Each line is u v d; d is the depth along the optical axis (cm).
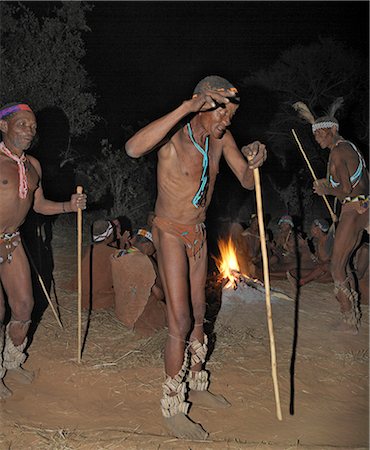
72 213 1051
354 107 1412
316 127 539
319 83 1421
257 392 435
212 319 574
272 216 1195
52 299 619
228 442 367
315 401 425
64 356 486
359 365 486
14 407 411
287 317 588
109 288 604
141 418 398
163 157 378
